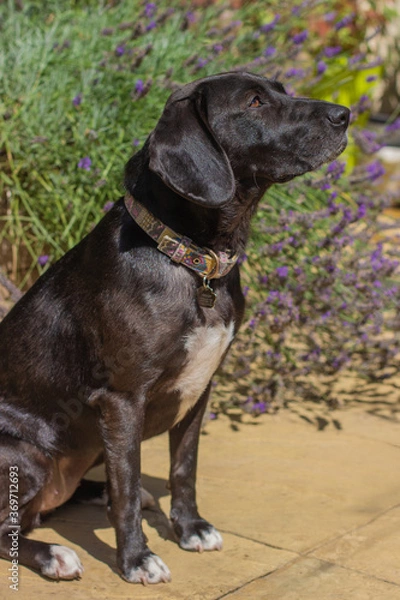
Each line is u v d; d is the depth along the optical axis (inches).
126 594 96.6
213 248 102.8
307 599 94.5
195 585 98.3
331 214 162.7
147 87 156.7
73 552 100.6
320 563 103.0
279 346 158.9
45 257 150.5
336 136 103.8
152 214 100.0
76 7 205.0
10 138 161.8
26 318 109.6
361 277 160.6
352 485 126.3
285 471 131.4
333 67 230.1
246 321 163.2
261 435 146.9
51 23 194.9
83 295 103.3
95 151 159.8
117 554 100.5
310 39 235.9
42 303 108.7
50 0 196.9
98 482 124.1
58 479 110.5
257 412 153.6
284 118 103.3
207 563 103.9
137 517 100.1
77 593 96.7
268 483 127.0
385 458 136.9
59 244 161.8
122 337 98.7
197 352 102.0
